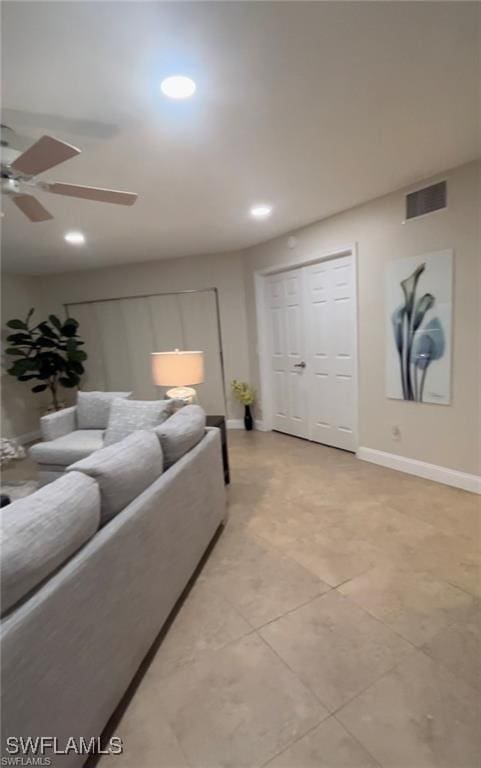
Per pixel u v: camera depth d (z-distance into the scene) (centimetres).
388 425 339
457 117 194
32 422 546
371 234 323
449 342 283
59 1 112
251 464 375
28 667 94
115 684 131
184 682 147
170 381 292
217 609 183
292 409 457
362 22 129
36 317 559
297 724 129
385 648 156
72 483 130
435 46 142
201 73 149
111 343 556
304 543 234
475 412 277
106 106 166
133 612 143
